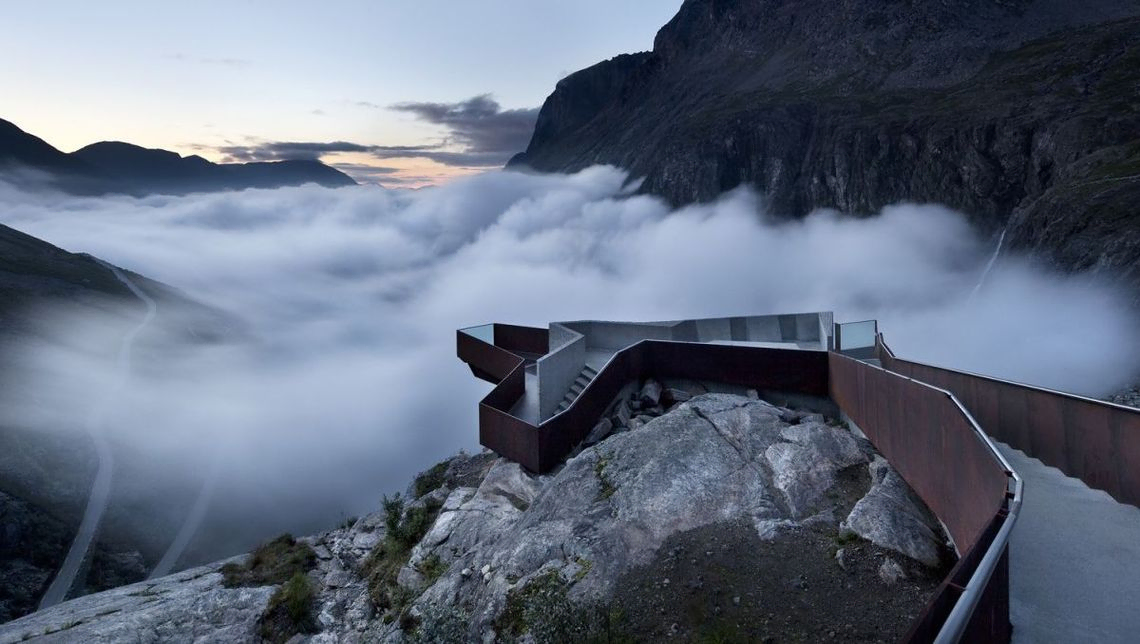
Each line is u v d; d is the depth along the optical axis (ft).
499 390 56.90
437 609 29.37
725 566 26.32
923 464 26.03
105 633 41.96
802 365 47.91
